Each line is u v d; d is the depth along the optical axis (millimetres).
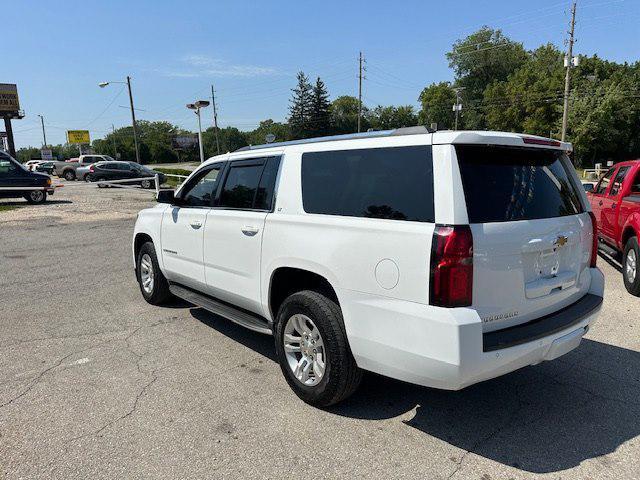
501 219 2906
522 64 86062
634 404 3615
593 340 4820
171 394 3754
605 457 2980
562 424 3354
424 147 2936
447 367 2730
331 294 3582
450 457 2980
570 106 60500
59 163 38281
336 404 3592
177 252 5172
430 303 2775
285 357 3734
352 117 106750
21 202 19422
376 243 3027
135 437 3174
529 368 4234
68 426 3301
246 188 4242
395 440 3158
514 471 2848
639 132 63781
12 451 3020
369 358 3135
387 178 3096
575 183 3766
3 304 6082
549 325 3113
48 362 4340
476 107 83688
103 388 3848
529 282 3078
